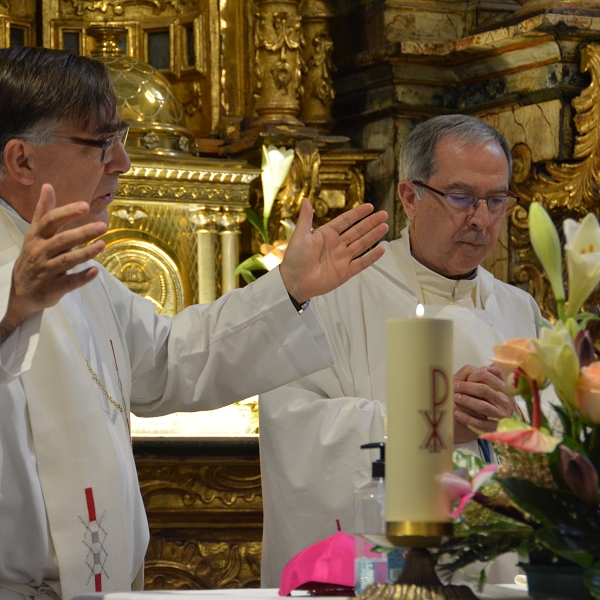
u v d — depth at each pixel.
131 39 8.01
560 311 2.26
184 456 6.05
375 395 4.68
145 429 6.22
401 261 4.88
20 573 3.43
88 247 2.66
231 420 6.35
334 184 7.70
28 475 3.44
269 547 4.55
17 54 3.63
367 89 7.91
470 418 3.97
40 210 2.69
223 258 6.89
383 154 7.76
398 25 7.80
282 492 4.49
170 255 6.85
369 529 2.44
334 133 8.12
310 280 3.75
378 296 4.82
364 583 2.46
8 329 2.80
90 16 7.97
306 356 3.84
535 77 7.08
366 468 4.37
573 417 2.19
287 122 7.50
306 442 4.48
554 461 2.17
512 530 2.25
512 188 7.25
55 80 3.58
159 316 4.14
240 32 7.89
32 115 3.55
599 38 6.89
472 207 4.58
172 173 6.73
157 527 6.09
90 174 3.63
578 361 2.12
